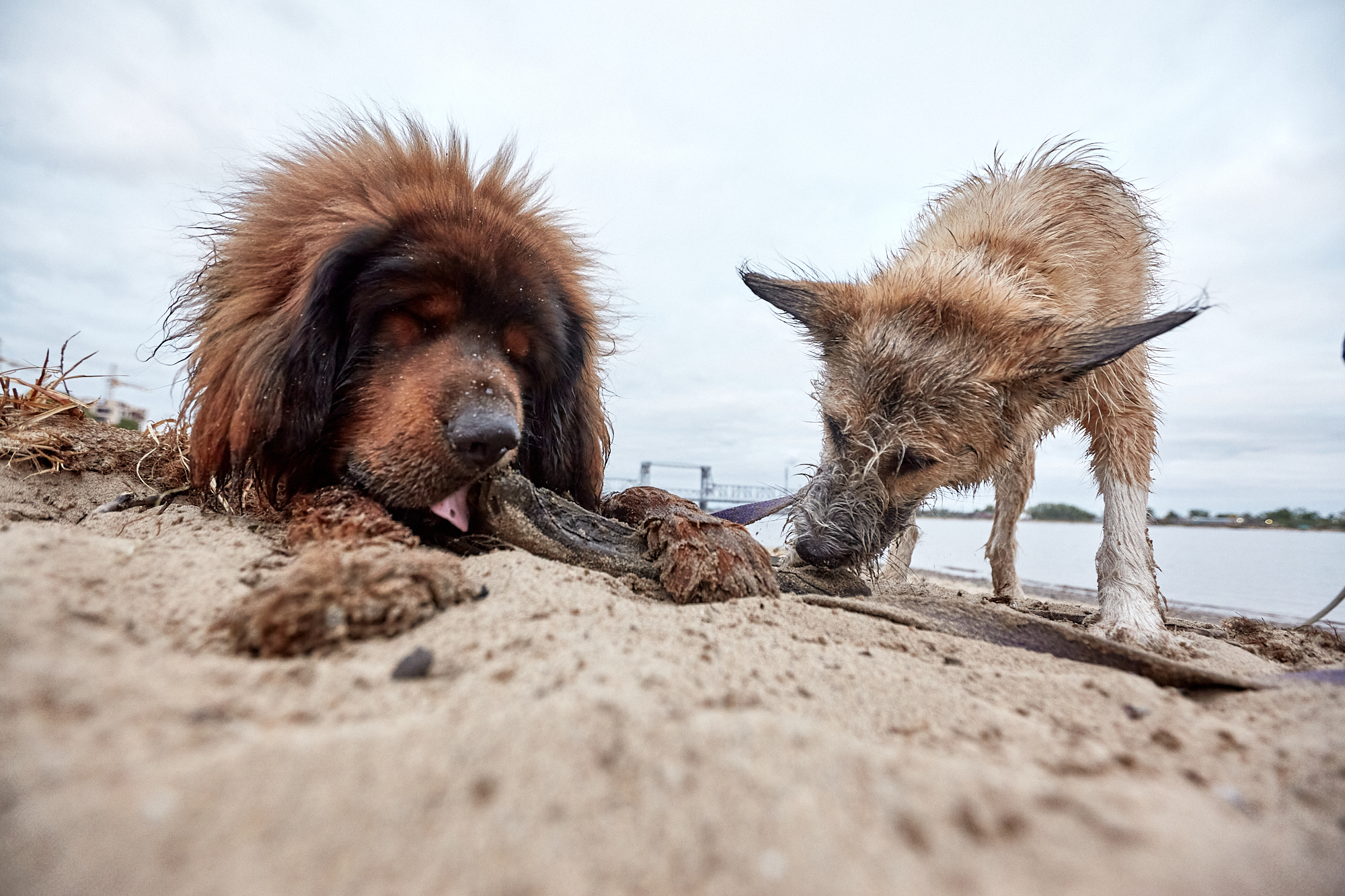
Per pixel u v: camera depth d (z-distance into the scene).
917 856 0.18
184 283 0.67
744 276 0.90
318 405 0.53
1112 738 0.30
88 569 0.34
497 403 0.49
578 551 0.52
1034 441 0.89
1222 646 0.64
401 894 0.16
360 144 0.64
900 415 0.75
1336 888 0.19
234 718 0.23
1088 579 1.46
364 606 0.32
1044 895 0.17
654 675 0.28
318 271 0.52
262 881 0.16
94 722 0.21
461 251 0.55
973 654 0.43
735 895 0.16
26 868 0.16
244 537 0.49
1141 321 0.76
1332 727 0.32
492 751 0.21
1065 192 0.85
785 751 0.21
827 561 0.73
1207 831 0.20
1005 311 0.74
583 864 0.17
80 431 0.79
